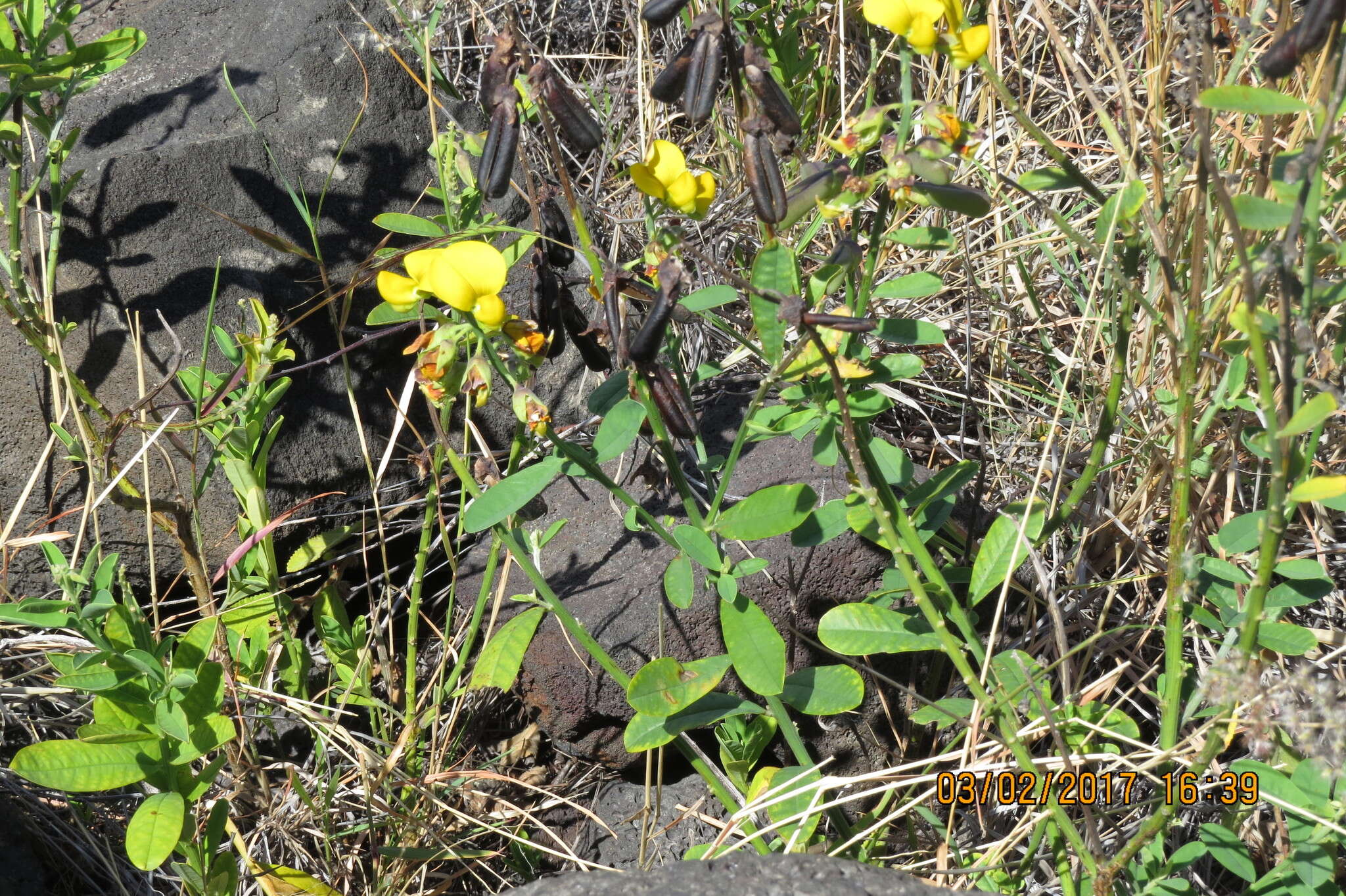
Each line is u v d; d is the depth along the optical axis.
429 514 1.91
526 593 1.95
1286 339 1.66
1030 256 2.10
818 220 1.85
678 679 1.79
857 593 1.93
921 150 1.71
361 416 2.01
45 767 1.76
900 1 1.71
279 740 1.93
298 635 2.01
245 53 2.06
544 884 1.72
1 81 1.98
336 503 2.00
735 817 1.78
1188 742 1.75
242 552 1.91
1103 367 2.01
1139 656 1.93
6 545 1.84
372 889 1.89
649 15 1.74
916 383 2.10
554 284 1.77
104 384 1.96
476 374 1.73
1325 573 1.77
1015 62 2.11
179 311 1.97
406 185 2.06
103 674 1.78
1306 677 1.69
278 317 1.98
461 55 2.30
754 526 1.78
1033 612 1.94
